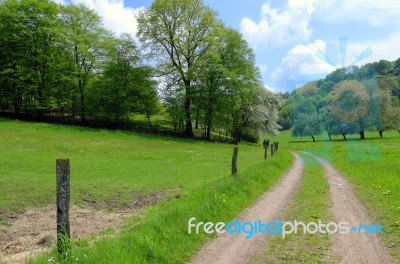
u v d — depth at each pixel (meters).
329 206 11.74
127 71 60.94
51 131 45.22
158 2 57.50
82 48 56.44
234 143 59.59
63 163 7.71
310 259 7.43
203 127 67.25
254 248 8.20
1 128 43.59
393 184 14.34
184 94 58.72
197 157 35.41
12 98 55.41
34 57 55.59
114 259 7.12
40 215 13.38
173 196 16.03
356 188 14.75
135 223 11.54
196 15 59.16
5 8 54.62
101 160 29.36
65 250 7.47
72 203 15.07
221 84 60.66
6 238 10.90
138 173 23.88
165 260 7.52
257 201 12.86
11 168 22.98
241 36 61.12
